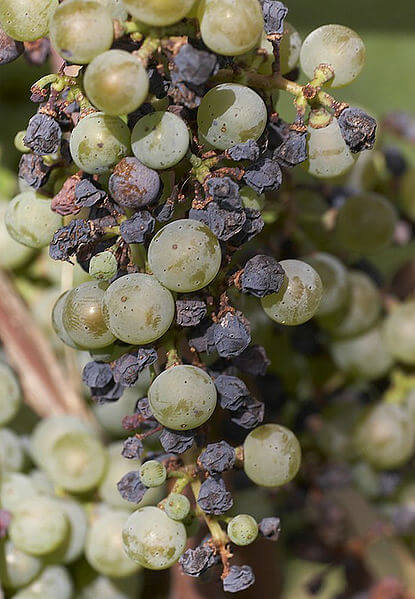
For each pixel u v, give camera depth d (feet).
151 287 1.46
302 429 1.98
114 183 1.44
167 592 1.90
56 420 1.84
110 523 1.78
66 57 1.43
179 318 1.47
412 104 2.60
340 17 2.34
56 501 1.79
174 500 1.51
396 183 2.00
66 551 1.78
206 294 1.48
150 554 1.51
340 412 1.98
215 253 1.45
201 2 1.43
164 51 1.43
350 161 1.53
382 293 1.98
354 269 1.98
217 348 1.48
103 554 1.77
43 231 1.58
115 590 1.83
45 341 1.96
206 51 1.43
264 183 1.46
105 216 1.48
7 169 1.99
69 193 1.49
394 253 2.39
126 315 1.45
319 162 1.52
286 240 1.81
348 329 1.92
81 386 1.91
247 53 1.49
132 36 1.43
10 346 1.94
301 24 2.34
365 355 1.95
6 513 1.75
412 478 2.06
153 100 1.46
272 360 1.91
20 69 2.11
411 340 1.94
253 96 1.46
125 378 1.49
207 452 1.50
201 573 1.51
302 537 2.05
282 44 1.55
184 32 1.43
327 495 2.02
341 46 1.52
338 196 1.90
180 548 1.52
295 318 1.53
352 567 2.04
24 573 1.76
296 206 1.83
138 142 1.44
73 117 1.49
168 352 1.49
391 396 1.99
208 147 1.48
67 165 1.54
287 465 1.56
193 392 1.47
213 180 1.43
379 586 2.03
